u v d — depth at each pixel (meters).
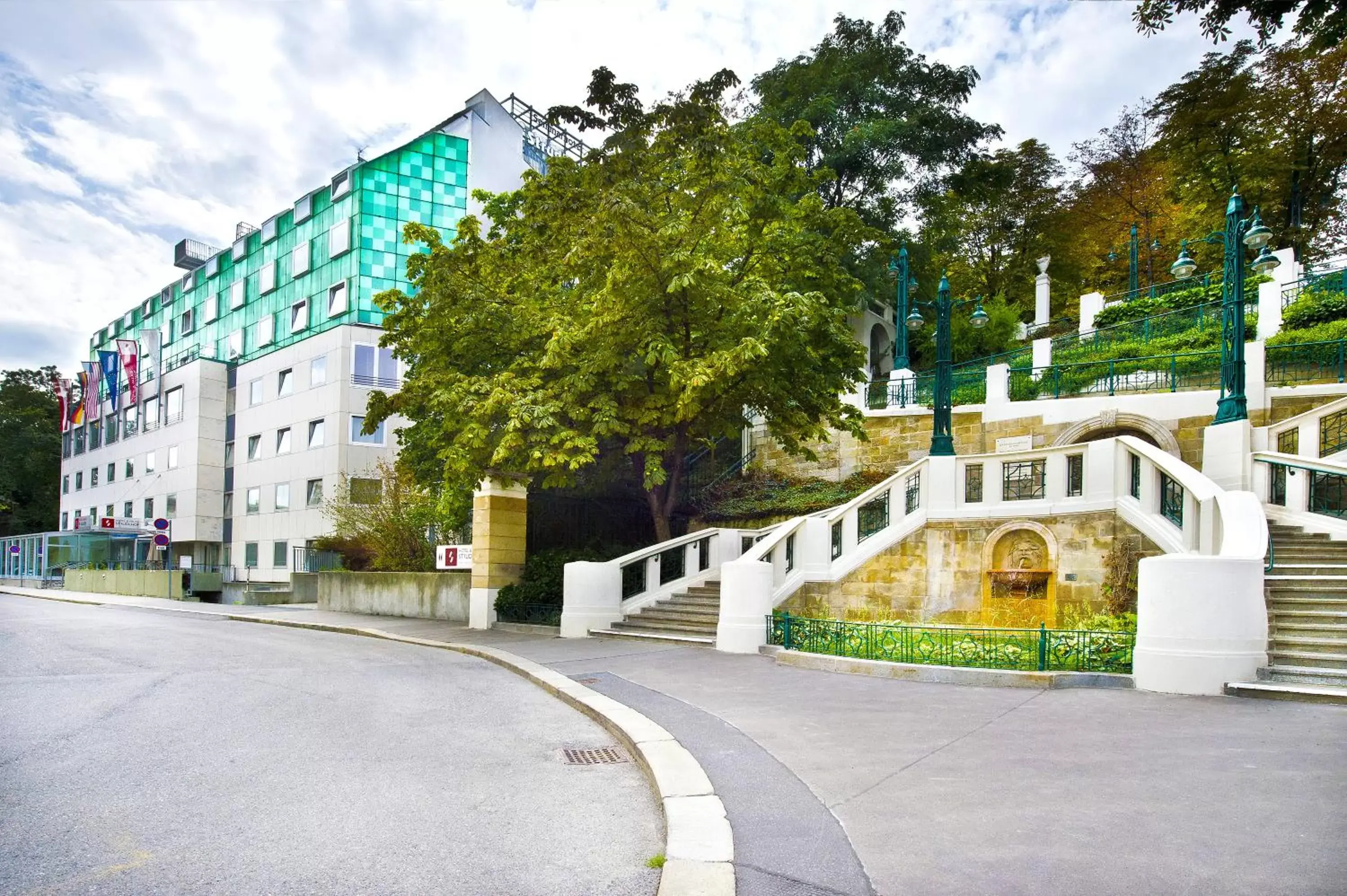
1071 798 5.09
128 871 4.24
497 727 7.95
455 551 20.83
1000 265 46.50
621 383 15.48
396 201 39.97
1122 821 4.65
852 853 4.28
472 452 15.51
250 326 46.28
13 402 64.75
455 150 41.16
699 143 14.55
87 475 57.09
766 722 7.55
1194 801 4.95
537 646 14.02
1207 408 18.88
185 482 44.34
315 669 12.08
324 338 38.38
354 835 4.81
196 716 8.36
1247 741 6.36
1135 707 7.77
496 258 18.05
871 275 31.41
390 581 23.23
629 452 15.32
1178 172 39.03
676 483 17.80
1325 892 3.65
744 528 21.55
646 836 4.84
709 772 5.88
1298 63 32.75
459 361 17.39
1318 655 8.57
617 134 14.65
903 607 14.52
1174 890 3.72
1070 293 43.75
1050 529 13.48
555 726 8.00
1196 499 11.06
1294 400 17.86
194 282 52.03
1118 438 12.98
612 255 15.09
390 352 38.34
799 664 11.03
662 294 14.66
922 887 3.83
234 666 12.37
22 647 14.69
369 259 39.25
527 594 17.52
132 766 6.38
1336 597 9.94
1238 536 9.32
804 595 14.73
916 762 6.05
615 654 12.71
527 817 5.20
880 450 23.92
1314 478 13.12
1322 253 37.22
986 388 23.66
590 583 15.71
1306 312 21.45
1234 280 14.56
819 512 21.25
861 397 25.23
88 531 44.81
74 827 4.95
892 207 32.12
